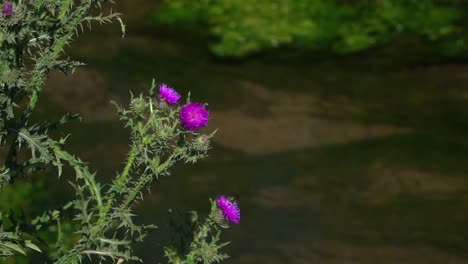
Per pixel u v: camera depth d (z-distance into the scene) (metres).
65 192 6.60
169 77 10.80
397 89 11.47
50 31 2.48
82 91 9.46
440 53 12.70
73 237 4.98
